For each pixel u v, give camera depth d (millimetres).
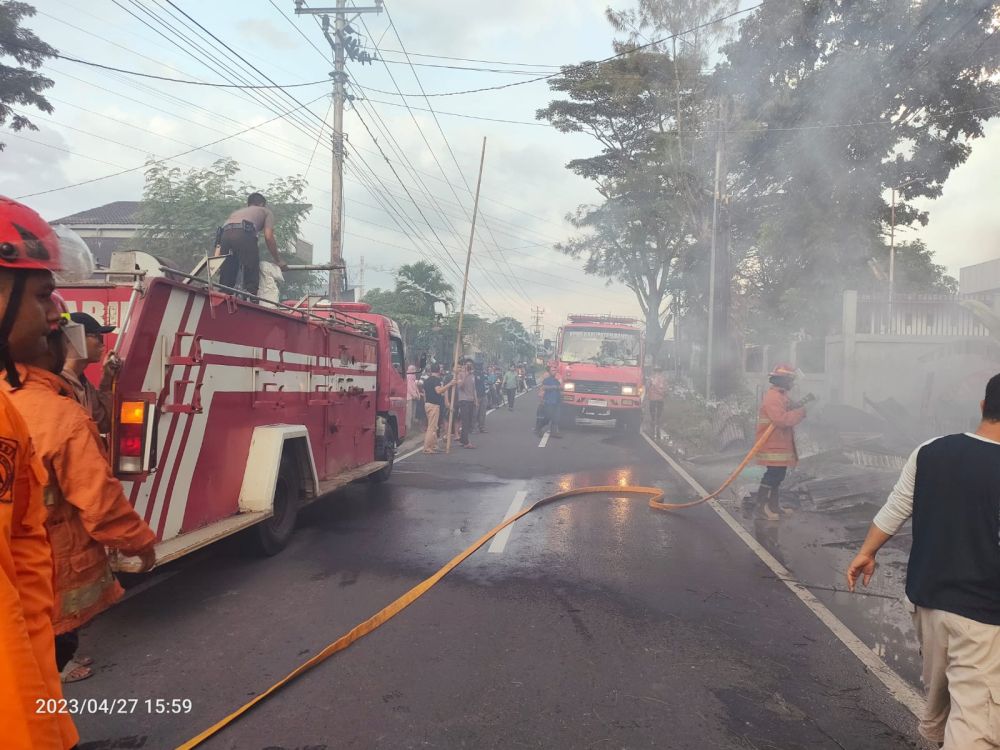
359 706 3732
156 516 5121
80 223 30438
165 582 5855
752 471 12469
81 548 2533
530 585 5930
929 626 2604
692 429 19562
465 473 12461
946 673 2566
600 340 22219
